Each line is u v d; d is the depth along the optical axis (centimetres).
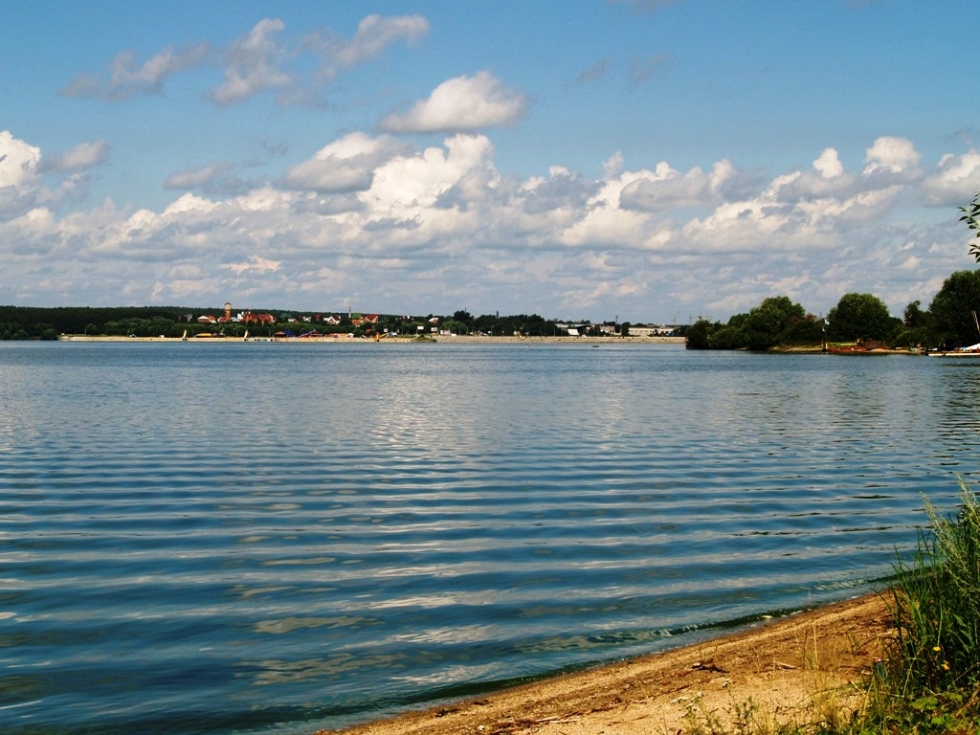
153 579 1641
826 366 13075
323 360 16588
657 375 10281
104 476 2855
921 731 851
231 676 1182
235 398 6456
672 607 1461
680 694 1060
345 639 1318
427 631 1351
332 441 3803
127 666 1217
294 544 1917
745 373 10844
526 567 1712
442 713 1055
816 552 1823
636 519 2167
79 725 1038
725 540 1934
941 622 1000
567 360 17100
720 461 3167
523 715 1030
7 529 2075
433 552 1838
